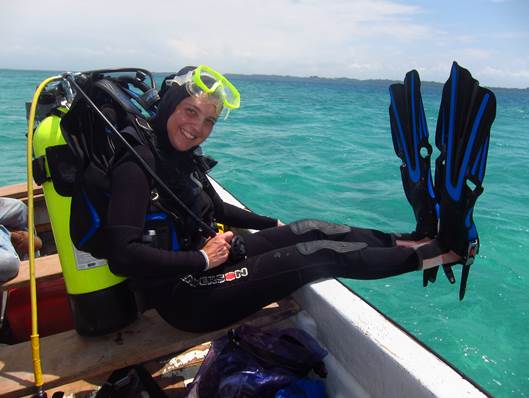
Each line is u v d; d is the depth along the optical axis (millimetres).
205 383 1753
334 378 1848
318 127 15148
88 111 1623
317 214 5832
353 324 1702
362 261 1891
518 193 7195
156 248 1593
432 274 2205
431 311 3635
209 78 1613
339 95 51844
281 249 1875
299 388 1701
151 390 1736
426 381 1391
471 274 4215
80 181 1606
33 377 1686
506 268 4355
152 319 1997
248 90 51031
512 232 5258
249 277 1797
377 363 1595
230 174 7402
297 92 53938
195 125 1603
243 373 1708
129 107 1623
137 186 1525
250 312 1858
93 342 1847
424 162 2193
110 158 1620
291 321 2141
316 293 1905
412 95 2143
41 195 3318
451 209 1964
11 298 2189
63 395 1749
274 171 7758
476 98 1811
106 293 1789
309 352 1798
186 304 1779
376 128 15500
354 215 5812
